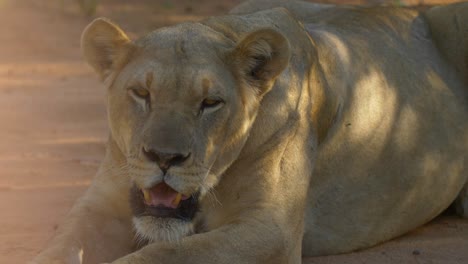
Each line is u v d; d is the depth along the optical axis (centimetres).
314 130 963
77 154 1560
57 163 1462
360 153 1036
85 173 1388
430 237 1098
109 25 865
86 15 3231
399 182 1076
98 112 1978
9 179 1348
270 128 888
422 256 1017
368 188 1048
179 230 815
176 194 805
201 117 816
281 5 1223
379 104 1059
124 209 911
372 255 1026
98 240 893
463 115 1162
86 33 873
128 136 828
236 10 1241
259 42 852
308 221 1002
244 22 937
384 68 1093
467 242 1077
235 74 851
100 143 1662
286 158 906
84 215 901
